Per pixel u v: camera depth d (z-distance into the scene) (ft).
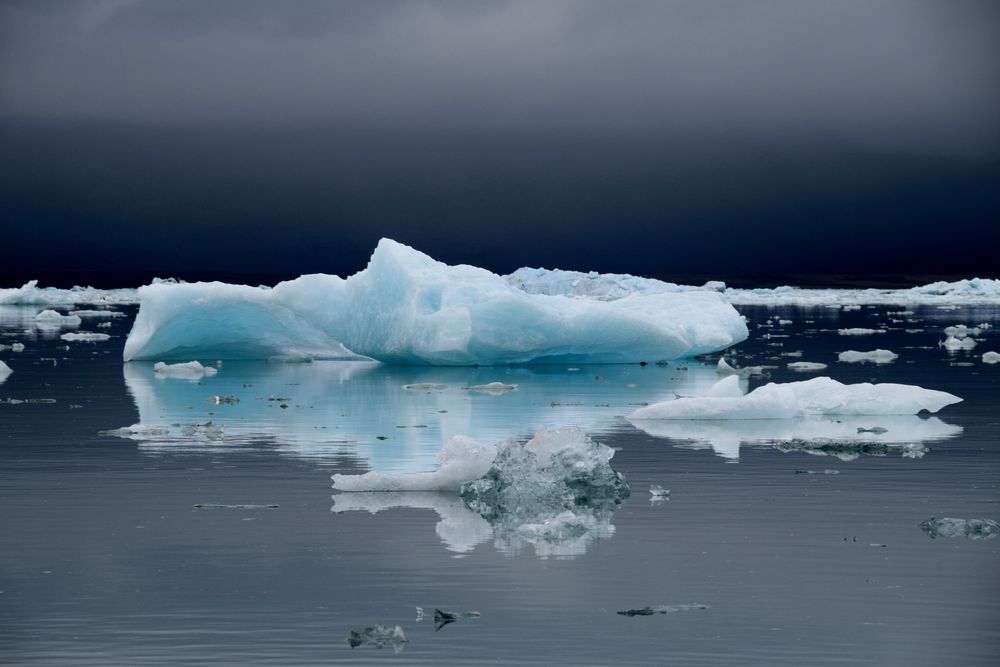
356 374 137.28
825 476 69.51
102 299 421.18
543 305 141.90
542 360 151.23
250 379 130.82
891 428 89.56
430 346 138.92
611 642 40.81
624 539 54.49
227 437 85.61
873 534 55.26
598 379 131.54
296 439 84.79
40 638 41.11
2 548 52.65
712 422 93.56
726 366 139.03
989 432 86.99
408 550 52.44
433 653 39.83
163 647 40.29
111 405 105.29
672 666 38.75
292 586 47.03
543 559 50.98
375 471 71.67
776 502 62.34
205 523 57.52
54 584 47.21
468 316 138.21
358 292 144.25
